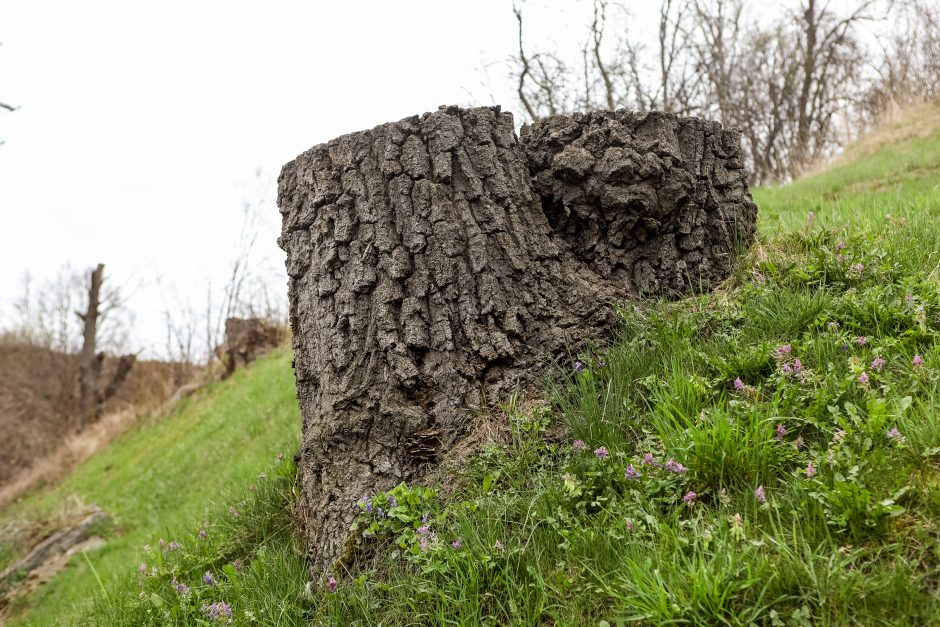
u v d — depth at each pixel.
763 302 3.37
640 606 2.00
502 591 2.33
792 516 2.14
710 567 1.97
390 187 3.45
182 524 5.96
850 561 1.94
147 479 10.52
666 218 3.72
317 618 2.67
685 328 3.28
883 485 2.12
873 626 1.76
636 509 2.39
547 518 2.48
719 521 2.20
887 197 6.21
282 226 3.84
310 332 3.52
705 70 21.38
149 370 23.53
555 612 2.19
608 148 3.66
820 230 4.22
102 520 9.41
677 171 3.67
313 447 3.25
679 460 2.49
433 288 3.27
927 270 3.38
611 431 2.79
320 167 3.66
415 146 3.50
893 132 14.84
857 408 2.39
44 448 25.31
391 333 3.20
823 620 1.81
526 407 3.06
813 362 2.84
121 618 3.70
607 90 16.83
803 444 2.45
